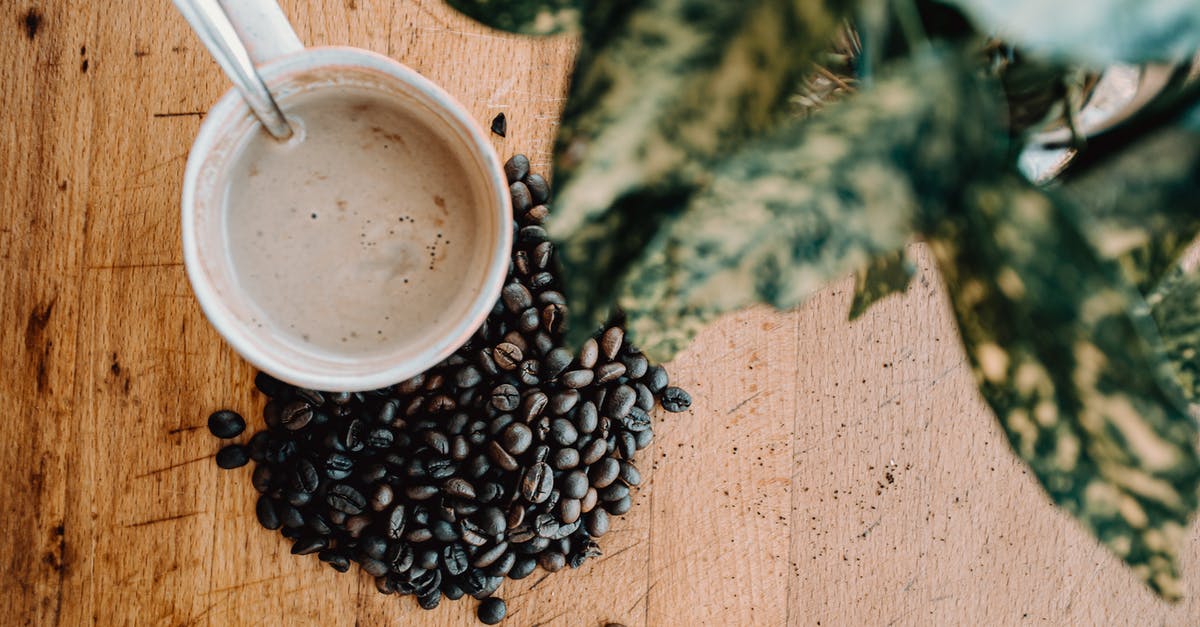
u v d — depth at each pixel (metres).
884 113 0.20
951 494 0.45
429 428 0.42
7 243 0.42
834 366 0.44
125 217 0.43
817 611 0.45
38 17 0.42
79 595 0.43
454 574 0.43
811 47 0.19
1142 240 0.24
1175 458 0.22
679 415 0.44
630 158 0.21
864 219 0.21
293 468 0.42
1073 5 0.16
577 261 0.23
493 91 0.43
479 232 0.38
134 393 0.43
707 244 0.23
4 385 0.43
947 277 0.23
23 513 0.43
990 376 0.24
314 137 0.37
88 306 0.43
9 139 0.42
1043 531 0.45
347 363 0.38
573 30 0.29
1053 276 0.21
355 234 0.38
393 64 0.36
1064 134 0.28
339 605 0.43
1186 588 0.45
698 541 0.44
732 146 0.21
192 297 0.43
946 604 0.45
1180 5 0.16
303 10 0.42
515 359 0.42
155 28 0.42
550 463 0.42
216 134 0.36
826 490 0.45
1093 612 0.45
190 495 0.43
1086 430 0.23
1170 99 0.25
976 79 0.21
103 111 0.42
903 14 0.19
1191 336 0.30
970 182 0.21
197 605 0.43
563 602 0.44
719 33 0.19
